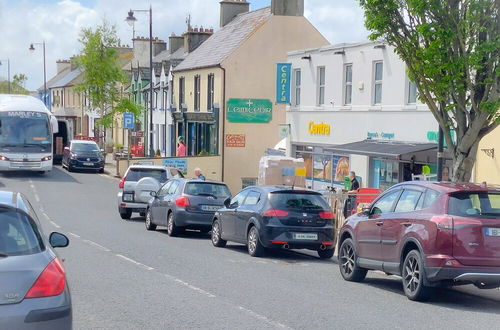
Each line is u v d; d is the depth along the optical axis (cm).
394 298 1123
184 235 2161
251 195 1725
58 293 631
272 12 4450
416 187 1156
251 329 866
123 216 2652
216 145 4381
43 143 4109
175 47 5975
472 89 1470
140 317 931
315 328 878
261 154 4416
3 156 4028
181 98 5097
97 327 871
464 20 1435
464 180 1526
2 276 612
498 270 1031
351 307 1025
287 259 1647
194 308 993
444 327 899
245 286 1190
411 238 1099
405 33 1562
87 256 1538
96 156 4778
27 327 611
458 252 1031
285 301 1059
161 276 1280
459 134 1541
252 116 4397
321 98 3284
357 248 1277
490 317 979
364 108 2884
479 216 1044
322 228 1631
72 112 8606
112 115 5475
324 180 3222
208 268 1402
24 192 3444
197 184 2086
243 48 4384
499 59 1434
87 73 5434
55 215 2611
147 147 5994
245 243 1708
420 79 1566
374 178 2834
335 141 3119
